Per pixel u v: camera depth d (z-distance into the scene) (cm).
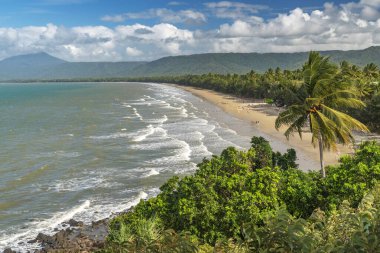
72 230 3509
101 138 7562
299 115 3591
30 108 14525
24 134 8331
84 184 4747
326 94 3444
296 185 2461
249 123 8925
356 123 3412
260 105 12638
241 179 2447
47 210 3991
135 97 19162
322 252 718
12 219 3772
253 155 3048
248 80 16075
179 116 10738
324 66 3406
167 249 766
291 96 3588
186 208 2256
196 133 7794
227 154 2977
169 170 5203
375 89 7588
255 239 781
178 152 6162
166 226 2308
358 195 2142
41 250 3136
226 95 17688
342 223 886
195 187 2362
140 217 2369
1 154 6384
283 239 752
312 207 2366
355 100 3462
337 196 2266
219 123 9106
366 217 790
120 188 4575
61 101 17712
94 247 3162
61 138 7719
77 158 5994
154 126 8962
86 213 3903
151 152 6225
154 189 4500
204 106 13312
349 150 5644
